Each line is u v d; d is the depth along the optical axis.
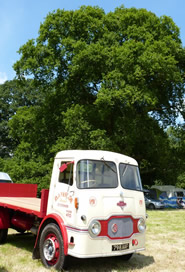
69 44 23.67
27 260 6.59
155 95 22.36
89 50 22.00
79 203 5.69
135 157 28.66
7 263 6.27
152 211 24.42
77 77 24.91
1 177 15.70
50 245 6.11
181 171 29.75
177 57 25.80
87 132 21.86
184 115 28.09
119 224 5.98
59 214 6.10
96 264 6.62
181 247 8.73
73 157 6.25
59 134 25.27
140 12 25.25
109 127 24.77
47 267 6.00
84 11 25.55
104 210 5.83
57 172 6.57
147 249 8.31
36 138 26.00
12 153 42.03
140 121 25.09
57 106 26.20
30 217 7.72
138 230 6.36
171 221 15.73
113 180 6.36
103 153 6.59
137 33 23.73
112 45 23.59
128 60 21.28
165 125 30.28
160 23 25.66
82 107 23.00
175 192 32.84
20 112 27.84
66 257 5.72
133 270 6.18
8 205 7.93
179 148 29.11
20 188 10.12
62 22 24.77
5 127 40.16
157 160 29.20
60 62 24.28
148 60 21.06
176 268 6.46
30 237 9.51
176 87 26.27
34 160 26.22
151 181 35.81
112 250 5.76
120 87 21.09
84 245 5.46
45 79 25.11
